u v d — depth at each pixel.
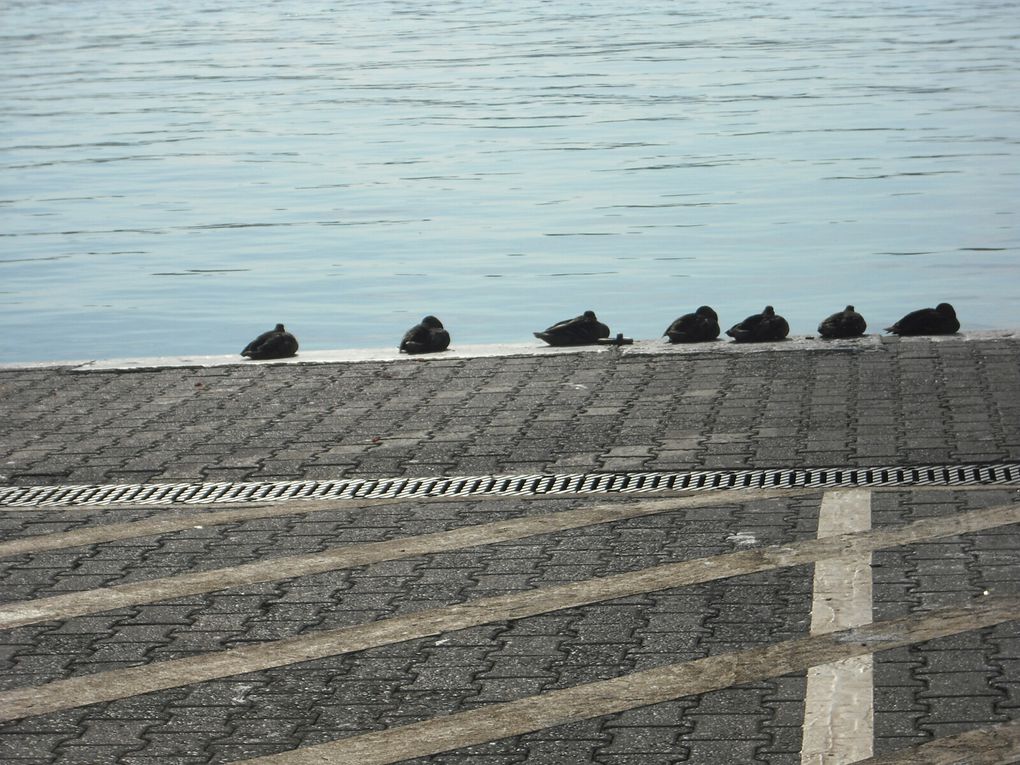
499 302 34.47
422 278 37.34
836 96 70.56
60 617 12.98
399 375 21.06
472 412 19.02
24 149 60.88
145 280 38.09
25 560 14.40
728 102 69.50
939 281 34.97
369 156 57.28
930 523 14.46
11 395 20.64
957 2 131.62
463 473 16.70
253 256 40.66
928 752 10.10
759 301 33.53
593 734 10.62
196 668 11.91
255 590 13.48
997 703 10.74
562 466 16.78
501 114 67.94
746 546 14.10
